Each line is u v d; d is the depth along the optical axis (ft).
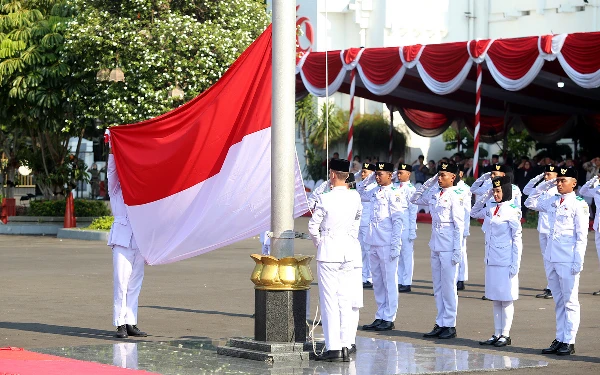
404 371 44.37
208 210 53.47
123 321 53.88
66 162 139.85
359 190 78.02
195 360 46.21
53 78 127.44
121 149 54.24
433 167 167.22
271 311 47.37
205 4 124.77
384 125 187.52
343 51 137.80
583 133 186.70
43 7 133.69
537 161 164.86
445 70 129.49
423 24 196.95
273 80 47.57
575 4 179.32
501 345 52.39
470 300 71.31
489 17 197.36
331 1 200.75
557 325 51.03
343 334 46.88
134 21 120.88
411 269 76.38
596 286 79.00
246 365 45.09
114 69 116.67
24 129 141.38
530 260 98.94
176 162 53.67
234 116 53.98
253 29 128.77
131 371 42.93
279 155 47.47
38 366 43.39
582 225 50.29
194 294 71.97
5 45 127.24
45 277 81.51
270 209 50.24
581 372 45.44
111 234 54.29
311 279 48.21
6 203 138.41
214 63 120.26
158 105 119.24
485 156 191.11
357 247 47.55
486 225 53.26
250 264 93.86
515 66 122.93
